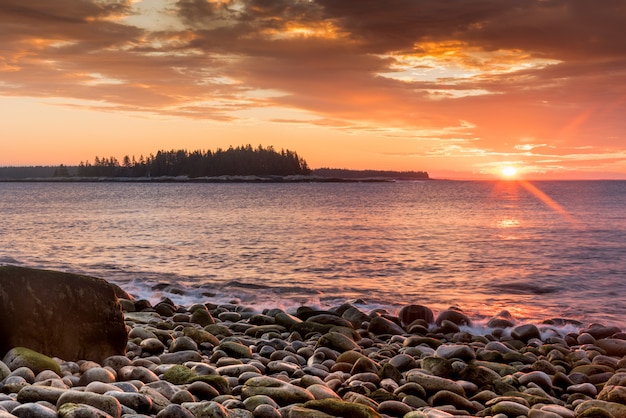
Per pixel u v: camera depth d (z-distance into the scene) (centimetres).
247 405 720
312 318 1445
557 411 779
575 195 13900
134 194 13875
